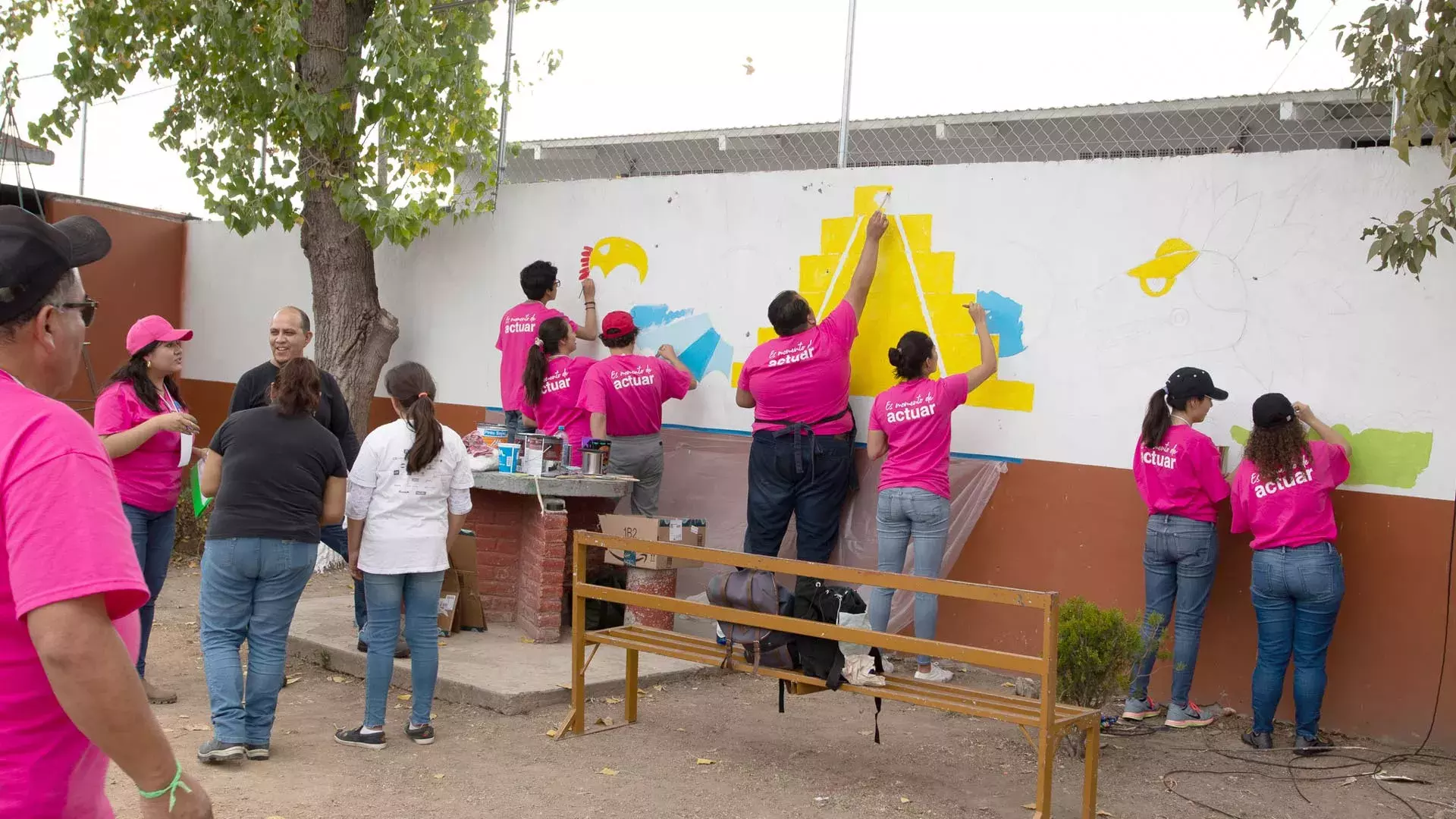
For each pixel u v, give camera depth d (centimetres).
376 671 538
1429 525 602
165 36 934
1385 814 497
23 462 178
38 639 174
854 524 764
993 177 725
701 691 670
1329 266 632
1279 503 579
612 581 775
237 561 504
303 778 491
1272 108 822
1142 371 679
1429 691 596
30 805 182
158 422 552
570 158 1084
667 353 828
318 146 898
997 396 722
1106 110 878
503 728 576
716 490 820
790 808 479
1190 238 668
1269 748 586
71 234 208
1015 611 713
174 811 189
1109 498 685
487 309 937
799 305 729
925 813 480
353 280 936
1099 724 466
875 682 506
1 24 967
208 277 1132
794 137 952
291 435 516
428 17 902
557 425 821
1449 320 602
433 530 541
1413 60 520
